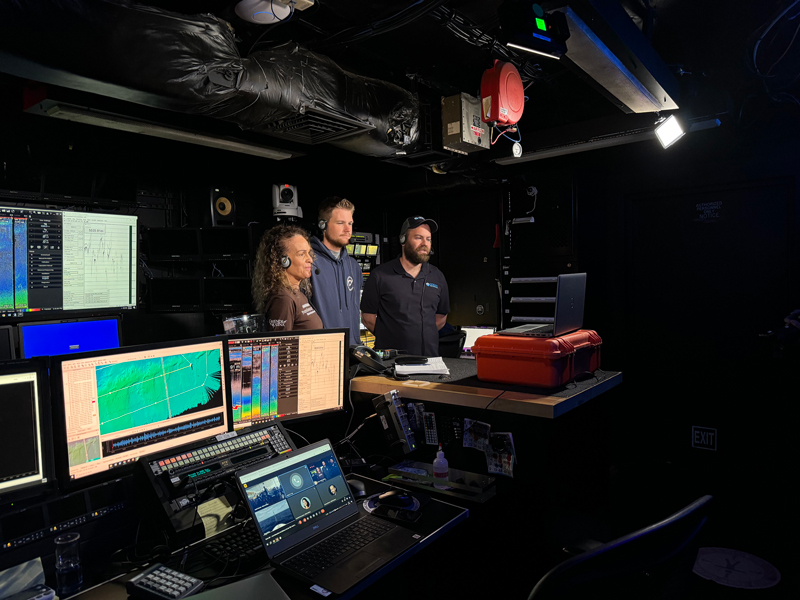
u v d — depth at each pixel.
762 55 3.18
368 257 5.21
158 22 1.82
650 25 3.00
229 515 1.39
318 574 1.13
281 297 2.42
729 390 3.67
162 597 1.04
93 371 1.26
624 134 3.38
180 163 4.05
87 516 1.22
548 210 4.24
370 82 2.90
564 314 1.82
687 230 3.83
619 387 4.12
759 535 2.91
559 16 1.82
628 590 0.76
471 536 1.79
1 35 1.46
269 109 2.31
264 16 2.17
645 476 3.74
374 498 1.51
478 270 4.76
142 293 3.79
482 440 1.75
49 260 3.08
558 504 1.70
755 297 3.56
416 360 2.25
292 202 4.43
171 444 1.41
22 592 1.03
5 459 1.11
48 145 3.29
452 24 2.63
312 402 1.80
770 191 3.47
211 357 1.52
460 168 4.14
